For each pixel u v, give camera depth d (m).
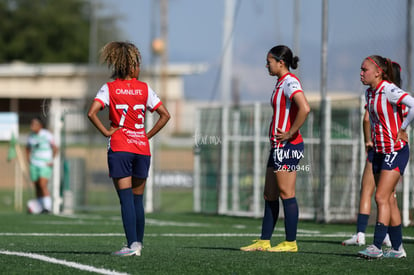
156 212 55.03
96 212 56.22
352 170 42.69
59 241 30.38
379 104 21.92
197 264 19.77
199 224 43.16
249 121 49.66
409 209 41.16
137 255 21.64
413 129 41.03
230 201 51.16
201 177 53.44
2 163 87.56
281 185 23.80
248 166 49.81
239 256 22.00
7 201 69.00
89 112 20.97
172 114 73.00
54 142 54.94
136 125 21.38
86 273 18.31
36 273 18.41
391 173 21.91
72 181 56.50
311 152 44.91
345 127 43.38
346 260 21.31
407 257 22.91
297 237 32.72
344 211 42.94
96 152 61.38
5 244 27.95
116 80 21.33
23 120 58.59
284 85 23.30
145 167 21.59
